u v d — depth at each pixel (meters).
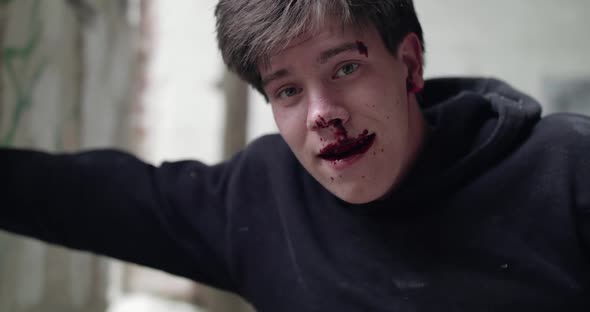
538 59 3.49
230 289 0.96
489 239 0.75
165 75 3.06
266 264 0.87
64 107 1.36
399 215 0.80
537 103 0.83
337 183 0.74
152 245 0.91
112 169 0.94
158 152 3.06
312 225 0.85
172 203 0.92
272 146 0.96
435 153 0.80
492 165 0.78
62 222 0.90
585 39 3.45
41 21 1.24
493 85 0.92
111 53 1.62
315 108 0.70
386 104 0.72
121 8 1.69
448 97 0.96
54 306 1.34
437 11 3.48
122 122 1.74
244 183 0.93
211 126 3.06
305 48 0.69
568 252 0.71
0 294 1.13
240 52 0.73
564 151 0.74
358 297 0.77
